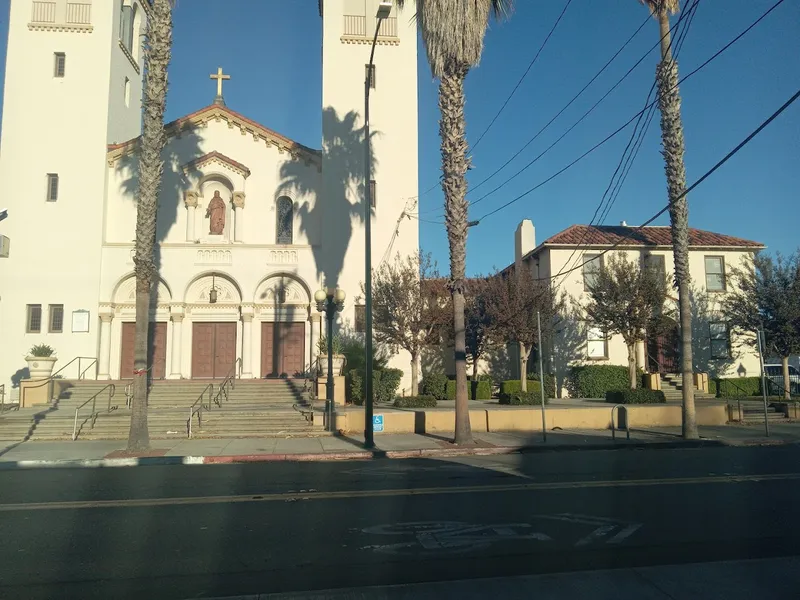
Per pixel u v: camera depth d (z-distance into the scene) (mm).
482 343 29250
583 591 5652
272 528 8102
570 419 21531
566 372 31156
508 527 8023
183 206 29359
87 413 21531
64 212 27656
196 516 8852
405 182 29516
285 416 21094
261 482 11984
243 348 28391
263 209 29750
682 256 19312
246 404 23609
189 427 19125
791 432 20453
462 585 5809
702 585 5785
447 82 17859
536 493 10375
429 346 27688
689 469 13211
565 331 31438
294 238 29594
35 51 28344
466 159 18078
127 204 28781
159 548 7207
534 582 5867
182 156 29594
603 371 30203
